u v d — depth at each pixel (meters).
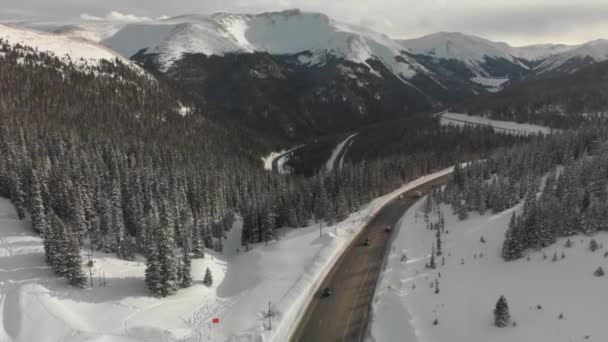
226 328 62.50
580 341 45.44
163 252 70.50
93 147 133.25
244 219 106.31
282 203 114.19
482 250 77.94
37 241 81.88
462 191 114.31
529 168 116.88
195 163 153.62
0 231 82.62
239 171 153.25
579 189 83.12
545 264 64.19
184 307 68.69
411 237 95.56
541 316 52.19
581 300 52.31
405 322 59.91
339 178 131.50
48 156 111.44
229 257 99.25
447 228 95.62
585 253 62.62
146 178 113.88
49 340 57.69
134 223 96.62
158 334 59.78
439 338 54.66
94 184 100.81
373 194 133.25
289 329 61.72
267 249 95.56
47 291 66.19
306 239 98.00
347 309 67.12
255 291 73.81
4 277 68.38
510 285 62.03
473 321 55.94
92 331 59.78
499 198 96.44
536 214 71.25
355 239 98.44
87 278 71.94
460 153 190.25
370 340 58.50
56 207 91.50
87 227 91.00
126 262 82.12
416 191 139.75
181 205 103.81
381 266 82.75
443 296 64.75
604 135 132.00
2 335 58.62
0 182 98.75
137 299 68.50
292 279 77.62
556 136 145.38
